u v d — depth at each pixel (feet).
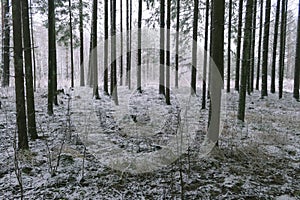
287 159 19.54
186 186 15.07
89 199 13.70
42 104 39.04
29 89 22.45
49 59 31.96
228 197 13.87
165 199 13.66
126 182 15.58
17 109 19.45
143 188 14.90
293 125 30.35
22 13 22.15
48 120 29.43
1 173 16.24
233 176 16.34
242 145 21.35
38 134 24.31
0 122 27.43
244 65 29.68
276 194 14.28
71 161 18.08
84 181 15.57
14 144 14.84
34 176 15.99
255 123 30.66
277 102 49.57
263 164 18.37
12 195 13.93
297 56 53.67
